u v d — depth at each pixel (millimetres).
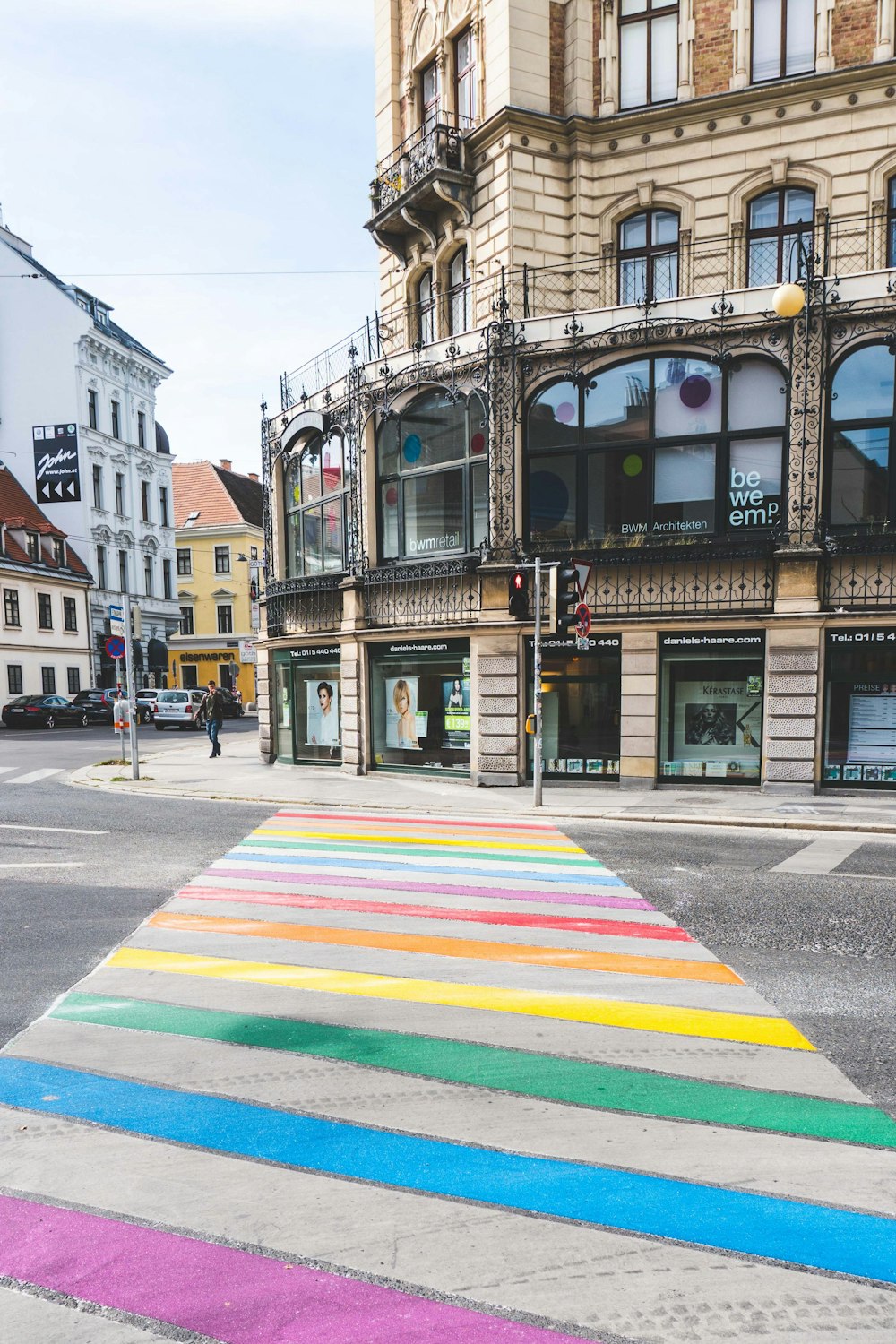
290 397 20891
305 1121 3953
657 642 14875
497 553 15539
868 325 13672
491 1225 3209
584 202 15898
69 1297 2842
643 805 13383
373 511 17938
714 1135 3832
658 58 15578
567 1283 2895
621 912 7434
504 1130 3881
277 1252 3064
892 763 13938
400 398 17156
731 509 14516
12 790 16047
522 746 15742
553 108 15922
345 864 9430
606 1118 3980
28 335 43812
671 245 15695
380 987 5633
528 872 9016
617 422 15039
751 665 14594
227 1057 4602
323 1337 2650
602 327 14906
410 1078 4367
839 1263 2990
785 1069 4484
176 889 8305
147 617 50344
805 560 13938
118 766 20234
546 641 15523
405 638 17078
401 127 18781
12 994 5520
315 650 19516
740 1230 3172
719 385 14461
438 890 8258
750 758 14695
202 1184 3480
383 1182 3486
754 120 14977
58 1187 3461
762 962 6129
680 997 5465
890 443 13758
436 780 16844
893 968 6020
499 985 5680
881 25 14281
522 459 15547
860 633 13898
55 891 8219
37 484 33500
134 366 49344
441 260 17719
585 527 15328
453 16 16938
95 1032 4922
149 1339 2648
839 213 14672
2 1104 4121
